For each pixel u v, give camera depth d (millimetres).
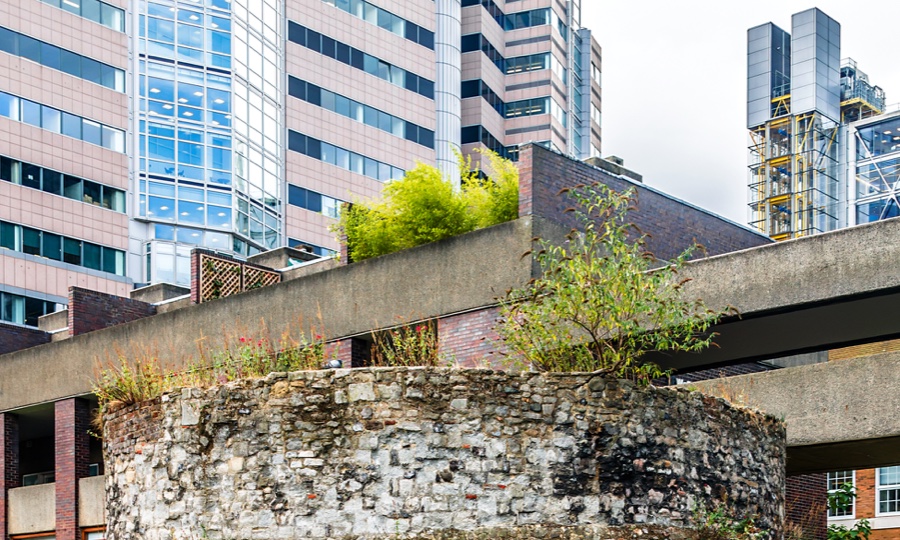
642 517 16312
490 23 93000
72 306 32906
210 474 16656
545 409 16203
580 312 16922
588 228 18031
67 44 62406
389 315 24984
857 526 24125
